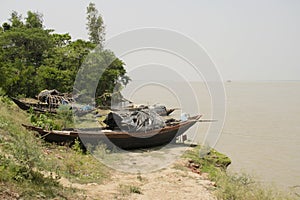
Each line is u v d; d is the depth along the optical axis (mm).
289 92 79750
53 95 23312
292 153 19141
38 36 31953
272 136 24062
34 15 36844
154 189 9867
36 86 27750
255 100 54656
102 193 8805
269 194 9695
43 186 7602
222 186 10266
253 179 12773
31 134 12766
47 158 10523
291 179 14344
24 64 30328
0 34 32812
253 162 17359
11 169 7527
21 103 20656
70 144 13648
